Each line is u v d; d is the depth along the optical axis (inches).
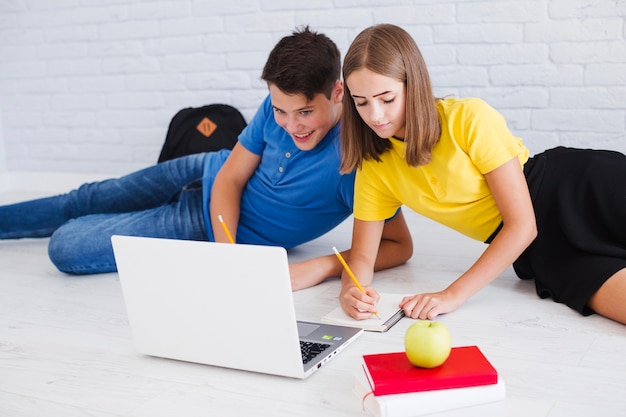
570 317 68.7
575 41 110.3
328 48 74.6
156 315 61.1
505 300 74.0
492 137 67.4
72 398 57.2
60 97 147.5
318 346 62.4
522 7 112.3
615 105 109.8
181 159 96.1
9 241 109.9
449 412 50.6
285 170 83.7
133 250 59.7
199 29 133.9
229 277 56.1
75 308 78.5
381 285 81.4
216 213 87.4
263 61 130.6
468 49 116.6
